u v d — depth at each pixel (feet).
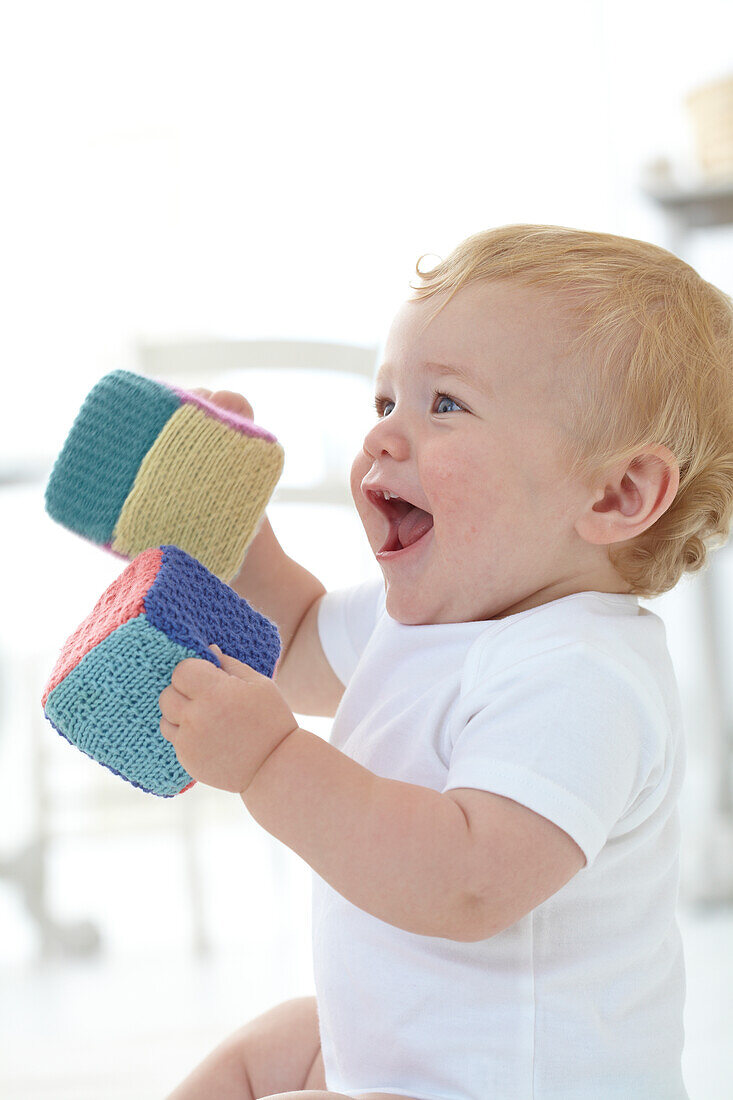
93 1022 5.04
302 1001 2.72
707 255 8.14
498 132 8.76
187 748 2.05
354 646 2.86
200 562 2.49
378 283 8.79
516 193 8.73
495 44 8.77
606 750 2.11
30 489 6.75
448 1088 2.19
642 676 2.26
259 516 2.60
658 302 2.46
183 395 2.62
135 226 8.80
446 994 2.21
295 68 8.86
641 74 8.62
